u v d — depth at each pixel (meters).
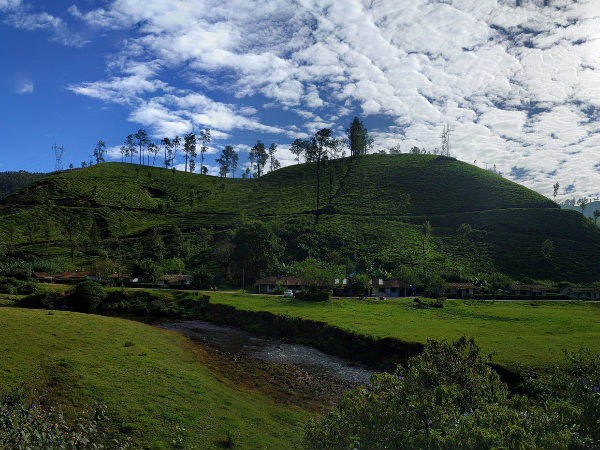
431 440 8.48
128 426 23.09
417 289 94.06
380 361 43.09
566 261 106.44
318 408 30.77
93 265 109.56
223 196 191.38
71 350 36.56
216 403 28.36
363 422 9.79
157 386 29.97
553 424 9.33
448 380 12.28
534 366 33.25
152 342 44.47
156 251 123.44
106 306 71.88
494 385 12.40
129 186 190.62
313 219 144.00
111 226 146.75
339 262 106.56
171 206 176.75
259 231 107.19
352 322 55.19
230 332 58.03
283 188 196.38
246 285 100.06
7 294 77.00
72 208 157.00
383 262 110.94
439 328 51.31
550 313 65.00
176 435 22.70
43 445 8.05
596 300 83.88
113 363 34.12
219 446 21.98
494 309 69.25
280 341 53.28
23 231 136.50
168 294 76.38
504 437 8.34
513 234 122.56
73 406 25.03
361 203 160.88
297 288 91.75
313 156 186.75
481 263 109.19
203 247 128.62
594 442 9.01
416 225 137.88
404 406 10.30
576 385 12.23
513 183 163.38
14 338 37.97
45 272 99.56
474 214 139.62
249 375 38.00
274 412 28.84
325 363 43.81
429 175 181.50
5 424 7.94
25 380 27.91
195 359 41.44
